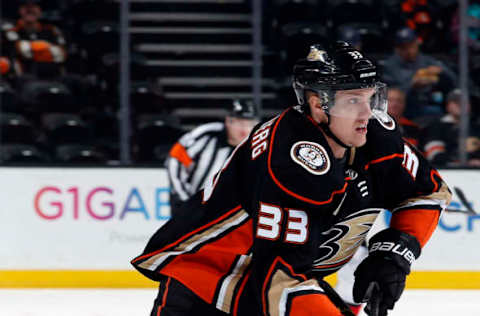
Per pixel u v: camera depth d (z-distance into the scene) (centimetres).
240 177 722
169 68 2595
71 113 2320
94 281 1939
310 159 661
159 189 1944
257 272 686
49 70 2411
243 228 736
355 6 2516
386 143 723
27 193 1948
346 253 767
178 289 764
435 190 766
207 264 761
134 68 2441
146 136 2192
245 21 2672
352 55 680
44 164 1944
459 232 1947
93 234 1945
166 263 777
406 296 1853
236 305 742
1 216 1947
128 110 2053
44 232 1945
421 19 2466
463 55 2120
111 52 2502
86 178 1942
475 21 2348
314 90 685
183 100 2555
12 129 2159
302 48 2491
